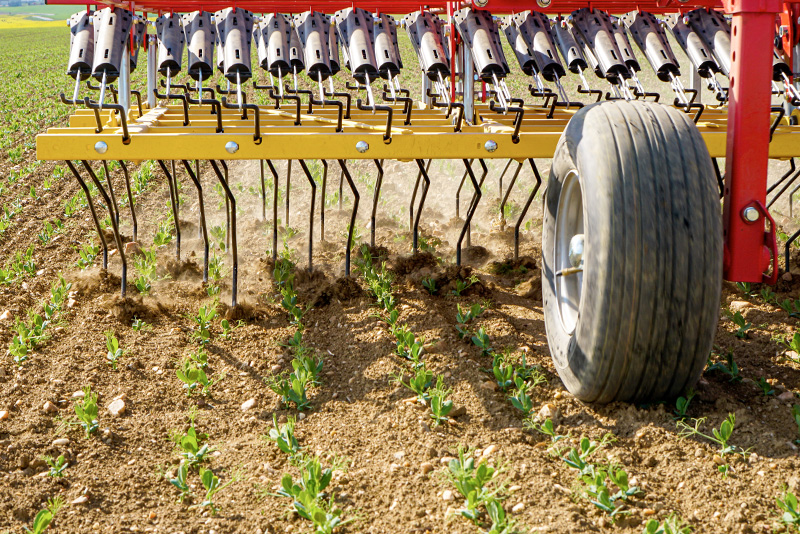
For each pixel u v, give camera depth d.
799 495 2.49
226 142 3.90
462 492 2.54
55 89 19.70
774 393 3.21
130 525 2.55
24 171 8.87
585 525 2.41
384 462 2.86
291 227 6.16
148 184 7.91
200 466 2.90
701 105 4.45
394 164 8.63
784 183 7.02
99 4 4.75
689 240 2.67
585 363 2.89
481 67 4.17
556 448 2.85
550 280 3.49
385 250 5.32
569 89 13.54
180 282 4.90
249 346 4.01
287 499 2.67
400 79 16.55
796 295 4.46
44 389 3.50
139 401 3.41
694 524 2.41
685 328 2.72
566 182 3.29
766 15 2.84
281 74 4.63
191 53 4.65
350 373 3.65
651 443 2.83
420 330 4.05
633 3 5.03
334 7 5.51
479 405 3.23
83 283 4.82
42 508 2.65
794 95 4.07
